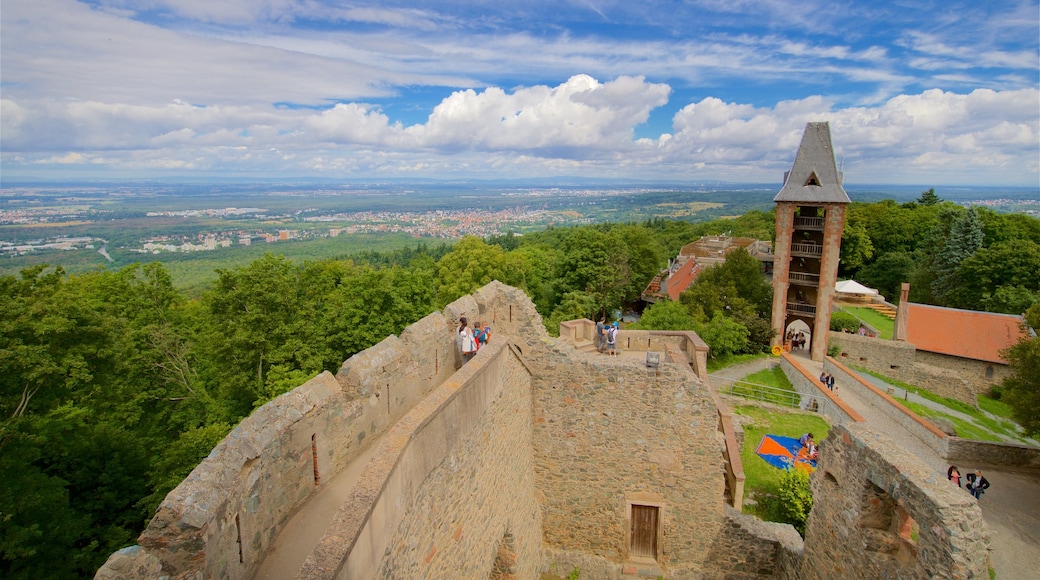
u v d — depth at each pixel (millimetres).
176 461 19531
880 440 10375
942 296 56375
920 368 37375
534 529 13891
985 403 35688
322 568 4453
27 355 15617
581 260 60688
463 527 8984
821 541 11758
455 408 8438
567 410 13797
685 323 37250
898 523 9891
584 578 14180
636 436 13625
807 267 46000
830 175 39281
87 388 19297
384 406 9453
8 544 13492
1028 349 22312
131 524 19484
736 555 13898
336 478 7977
